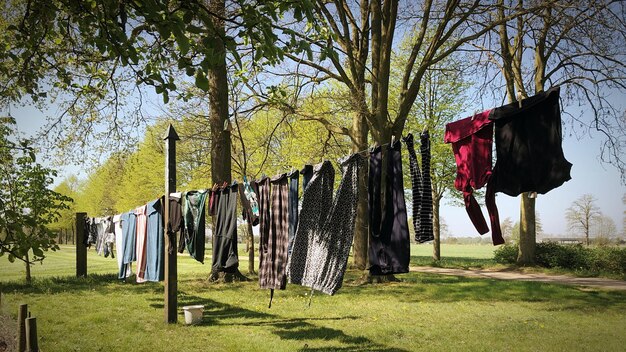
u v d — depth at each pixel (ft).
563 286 45.60
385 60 47.52
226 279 45.37
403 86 49.21
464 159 15.26
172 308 25.99
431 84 77.82
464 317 29.14
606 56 46.47
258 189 21.27
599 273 61.57
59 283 44.83
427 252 165.89
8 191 33.42
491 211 14.30
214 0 33.14
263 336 23.06
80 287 42.11
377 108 47.39
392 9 47.44
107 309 30.25
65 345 20.85
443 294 39.55
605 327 26.32
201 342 21.66
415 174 15.20
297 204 19.03
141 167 90.63
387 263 15.56
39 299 34.58
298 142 67.41
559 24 47.62
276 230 19.62
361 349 20.74
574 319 28.91
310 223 17.62
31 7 15.66
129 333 23.44
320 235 17.17
